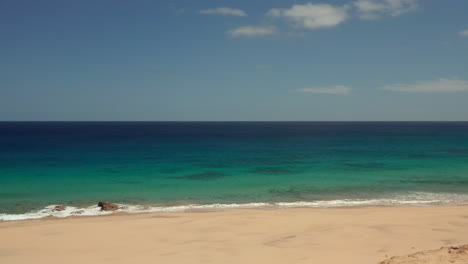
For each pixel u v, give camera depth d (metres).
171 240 10.73
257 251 9.43
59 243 10.48
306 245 9.91
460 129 158.00
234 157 40.03
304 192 20.56
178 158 38.66
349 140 74.50
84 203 17.62
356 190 21.09
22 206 16.92
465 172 28.02
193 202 18.03
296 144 62.28
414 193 20.23
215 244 10.21
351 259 8.52
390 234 11.01
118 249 9.85
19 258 9.14
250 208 16.64
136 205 17.22
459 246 8.83
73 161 35.16
